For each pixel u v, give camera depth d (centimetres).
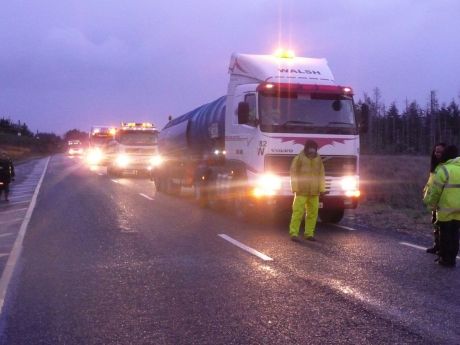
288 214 1692
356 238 1280
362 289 826
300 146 1416
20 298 795
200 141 1942
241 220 1572
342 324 670
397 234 1344
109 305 756
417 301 764
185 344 609
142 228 1434
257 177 1429
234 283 864
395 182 2622
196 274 924
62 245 1205
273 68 1510
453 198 965
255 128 1437
